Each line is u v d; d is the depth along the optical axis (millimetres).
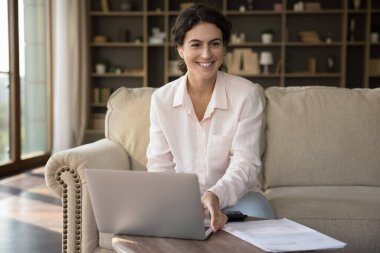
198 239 1212
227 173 1609
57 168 1847
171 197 1176
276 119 2324
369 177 2230
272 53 6809
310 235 1209
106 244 1814
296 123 2295
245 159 1668
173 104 1806
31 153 5770
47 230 3180
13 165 5250
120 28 6902
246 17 6793
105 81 7012
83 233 1833
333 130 2271
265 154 2311
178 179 1152
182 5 6680
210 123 1787
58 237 3039
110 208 1246
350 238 1845
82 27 6414
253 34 6805
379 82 6719
